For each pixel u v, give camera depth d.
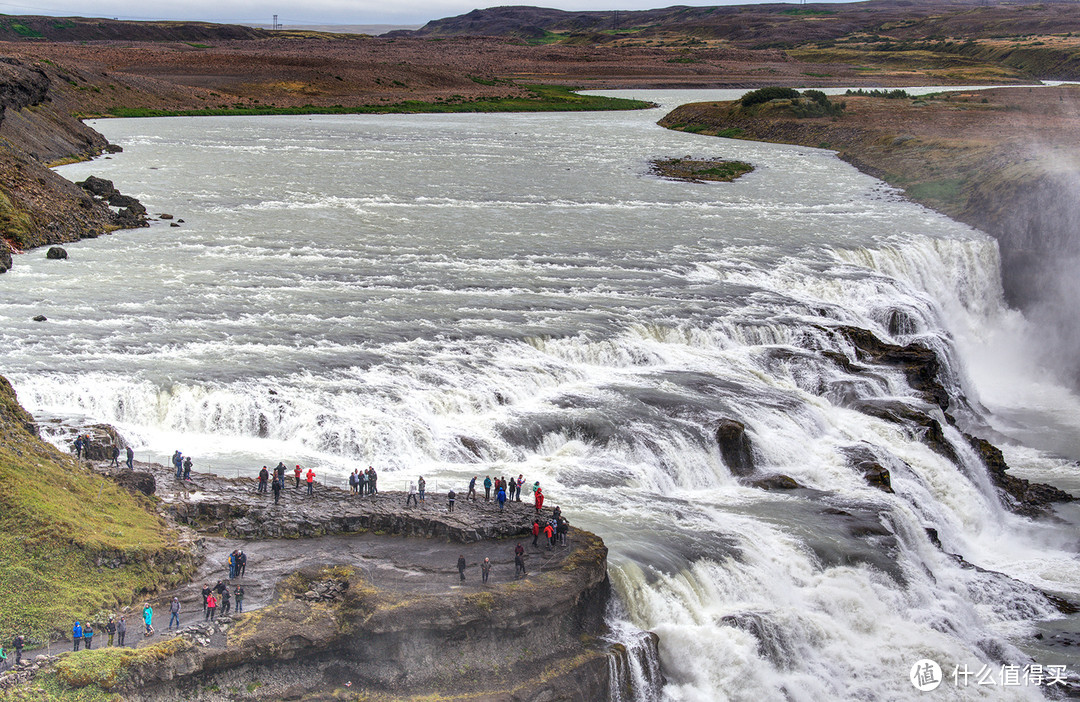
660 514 51.78
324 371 64.19
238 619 38.12
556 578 41.72
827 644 46.50
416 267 90.31
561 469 56.03
